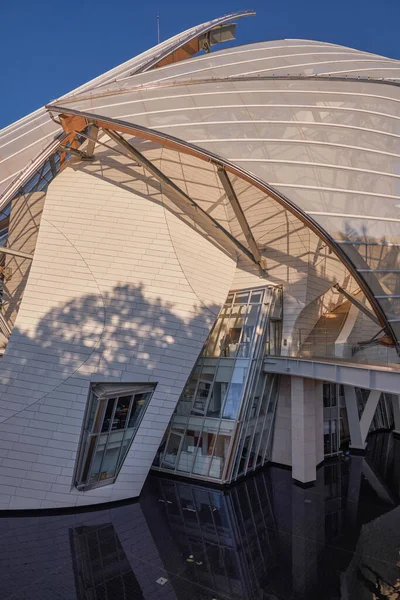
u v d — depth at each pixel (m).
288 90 24.61
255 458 26.38
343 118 23.41
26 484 19.48
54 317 21.95
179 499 21.55
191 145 20.22
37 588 13.39
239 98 23.38
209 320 24.23
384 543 16.75
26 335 21.41
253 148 20.92
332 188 20.50
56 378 20.89
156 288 23.27
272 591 13.50
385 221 20.69
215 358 26.53
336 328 30.84
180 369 22.94
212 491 22.81
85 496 20.17
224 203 28.67
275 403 28.17
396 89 26.89
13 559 15.10
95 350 21.64
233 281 29.09
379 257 20.58
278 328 27.72
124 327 22.33
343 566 15.02
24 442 19.89
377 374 20.27
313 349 25.64
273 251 27.95
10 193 23.38
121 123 20.20
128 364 21.91
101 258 23.33
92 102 21.72
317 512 19.88
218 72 27.42
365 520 18.97
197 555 15.69
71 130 22.42
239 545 16.52
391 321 20.91
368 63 31.61
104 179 25.30
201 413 25.62
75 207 24.58
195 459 25.06
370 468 27.08
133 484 21.52
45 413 20.38
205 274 25.06
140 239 23.91
